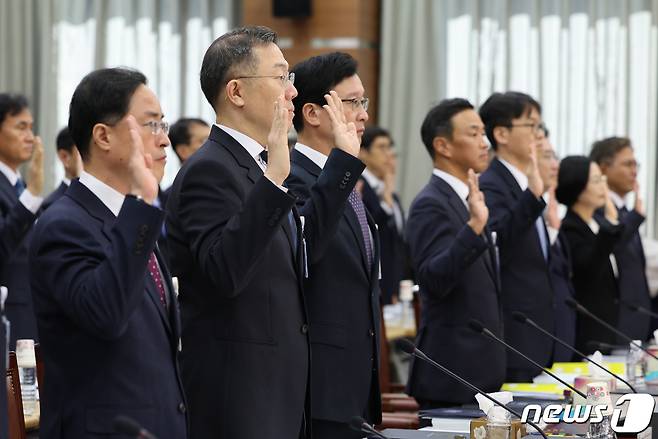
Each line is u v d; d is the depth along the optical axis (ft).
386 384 37.78
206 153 19.31
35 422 22.35
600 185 38.83
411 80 64.85
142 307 17.04
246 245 17.63
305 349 19.57
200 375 18.98
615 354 36.14
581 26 62.90
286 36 64.75
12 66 68.69
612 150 45.57
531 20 63.26
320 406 22.33
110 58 68.59
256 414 18.75
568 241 38.47
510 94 32.48
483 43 63.93
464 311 27.32
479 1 64.08
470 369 27.12
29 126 36.42
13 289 35.17
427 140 28.96
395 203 55.72
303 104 23.47
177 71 67.77
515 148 32.09
